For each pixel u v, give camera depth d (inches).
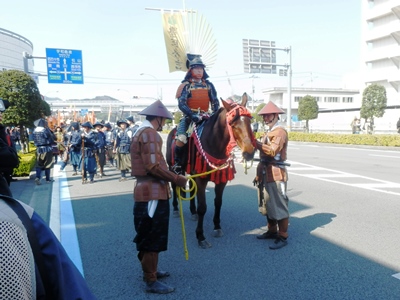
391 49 1780.3
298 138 1134.4
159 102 149.5
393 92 1808.6
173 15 255.6
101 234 217.0
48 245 49.7
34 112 577.3
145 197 140.8
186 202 308.5
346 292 139.4
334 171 460.1
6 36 2741.1
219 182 194.5
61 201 310.3
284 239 191.5
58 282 49.4
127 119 438.6
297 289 142.9
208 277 156.3
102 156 466.0
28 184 403.5
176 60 256.4
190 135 204.1
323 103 2615.7
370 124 1261.1
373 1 1865.2
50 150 398.9
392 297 135.0
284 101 2536.9
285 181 187.8
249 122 176.2
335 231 214.4
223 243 199.0
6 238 41.6
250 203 291.3
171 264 171.0
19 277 41.6
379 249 184.1
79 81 834.8
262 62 1118.4
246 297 137.9
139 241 143.5
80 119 1013.8
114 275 160.6
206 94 213.5
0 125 58.9
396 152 712.4
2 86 545.0
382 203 278.8
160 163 138.9
